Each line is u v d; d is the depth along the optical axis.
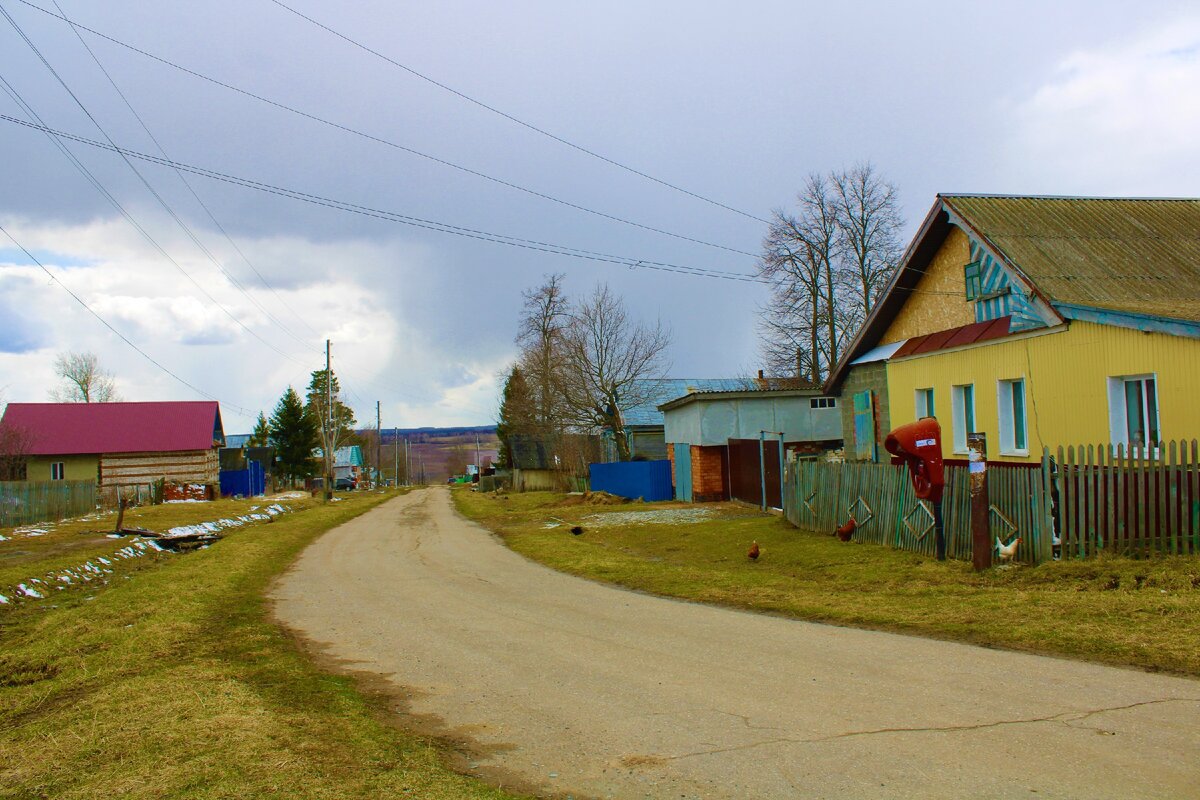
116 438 50.06
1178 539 10.36
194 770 4.93
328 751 5.32
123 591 13.23
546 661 8.02
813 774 4.77
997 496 11.48
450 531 26.09
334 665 8.26
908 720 5.62
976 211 16.59
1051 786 4.43
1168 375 11.80
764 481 24.19
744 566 14.16
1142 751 4.86
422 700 6.84
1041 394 14.48
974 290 16.73
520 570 15.53
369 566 17.25
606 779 4.90
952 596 9.89
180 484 48.69
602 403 46.09
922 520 13.05
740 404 30.70
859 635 8.41
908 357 19.08
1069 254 15.05
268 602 12.63
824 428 31.17
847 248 41.53
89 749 5.44
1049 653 7.18
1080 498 10.45
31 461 48.78
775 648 8.03
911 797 4.38
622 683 7.05
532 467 59.34
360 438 117.19
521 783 4.90
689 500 31.78
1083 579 9.70
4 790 4.78
